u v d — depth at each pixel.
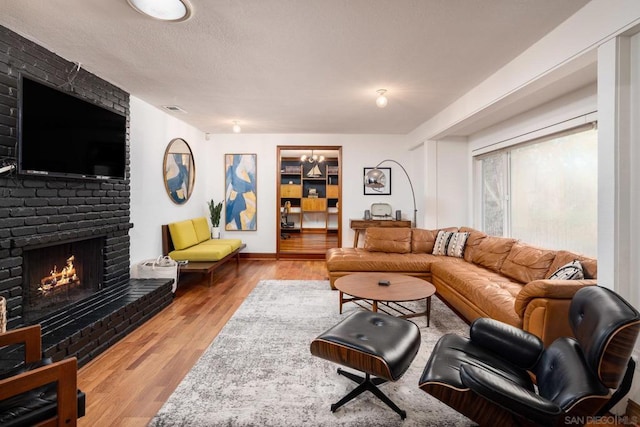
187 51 2.39
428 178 4.92
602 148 1.73
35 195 2.24
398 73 2.83
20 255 2.13
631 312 1.11
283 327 2.73
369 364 1.52
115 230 3.10
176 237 4.18
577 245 3.00
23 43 2.15
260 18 1.95
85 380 1.93
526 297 1.97
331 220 9.38
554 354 1.42
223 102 3.73
